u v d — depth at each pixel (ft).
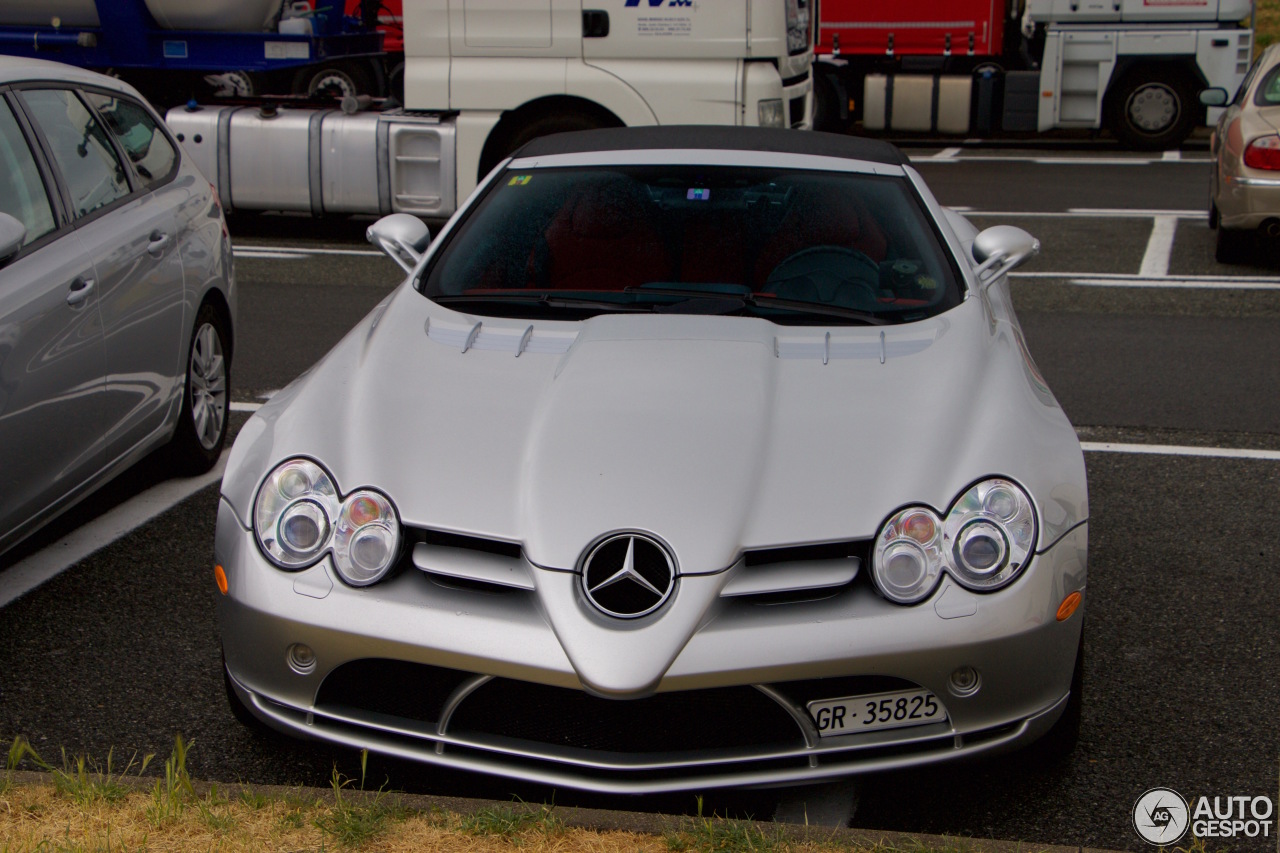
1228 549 14.89
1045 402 10.89
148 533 15.15
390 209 33.86
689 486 9.16
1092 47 53.01
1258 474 17.46
